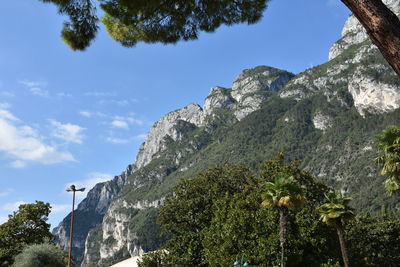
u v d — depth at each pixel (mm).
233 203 38625
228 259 31672
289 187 29938
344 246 31094
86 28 8562
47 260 36312
